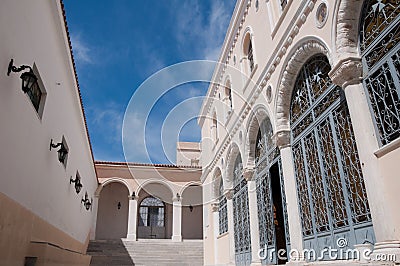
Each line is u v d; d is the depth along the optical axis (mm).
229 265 9891
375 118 3908
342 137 4602
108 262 12633
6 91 3041
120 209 18594
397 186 3457
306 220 5574
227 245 10648
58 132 5586
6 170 3189
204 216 13539
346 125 4531
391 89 3664
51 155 5113
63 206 6531
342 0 4461
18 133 3480
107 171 16422
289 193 5984
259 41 8164
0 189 3066
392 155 3553
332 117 4840
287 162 6176
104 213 18250
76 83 6363
